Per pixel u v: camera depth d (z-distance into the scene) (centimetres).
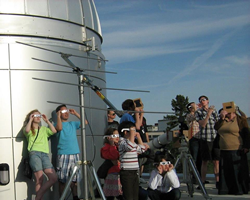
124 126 478
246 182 613
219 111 691
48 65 552
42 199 512
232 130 613
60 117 537
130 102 589
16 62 529
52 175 500
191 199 570
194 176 619
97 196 589
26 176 506
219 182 618
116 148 516
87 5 628
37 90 538
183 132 583
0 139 508
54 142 546
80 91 420
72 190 534
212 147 672
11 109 518
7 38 536
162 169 508
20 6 546
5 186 500
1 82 518
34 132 505
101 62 646
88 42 607
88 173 422
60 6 577
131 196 465
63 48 570
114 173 512
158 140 667
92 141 599
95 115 609
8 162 507
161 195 509
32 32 549
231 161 611
